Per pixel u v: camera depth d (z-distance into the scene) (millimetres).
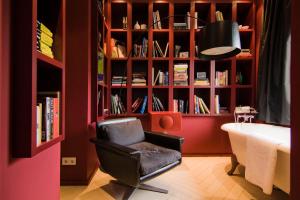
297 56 865
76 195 2043
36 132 940
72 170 2270
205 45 1921
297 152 861
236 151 2428
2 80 828
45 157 1204
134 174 1743
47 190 1234
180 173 2613
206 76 3428
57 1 1230
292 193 894
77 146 2270
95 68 2451
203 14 3543
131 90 3273
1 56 822
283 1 2594
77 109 2273
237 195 2049
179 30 3242
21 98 888
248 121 3207
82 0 2270
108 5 3223
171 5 3230
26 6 889
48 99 1083
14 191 905
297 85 863
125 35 3432
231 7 3334
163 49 3516
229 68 3375
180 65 3270
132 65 3500
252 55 3291
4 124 841
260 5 3184
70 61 2271
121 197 2004
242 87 3305
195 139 3338
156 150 2164
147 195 2039
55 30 1234
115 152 1811
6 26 852
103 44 2861
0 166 815
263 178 1779
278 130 2312
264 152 1776
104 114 2969
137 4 3303
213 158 3229
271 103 2750
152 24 3229
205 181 2377
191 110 3271
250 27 3344
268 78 2789
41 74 1244
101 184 2299
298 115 858
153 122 2883
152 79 3270
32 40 891
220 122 3344
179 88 3441
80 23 2271
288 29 2502
